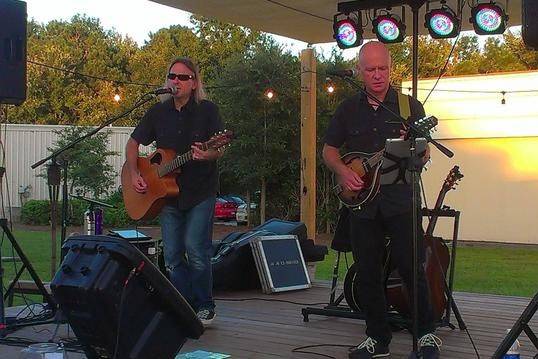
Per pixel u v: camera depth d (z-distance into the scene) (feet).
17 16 12.37
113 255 7.80
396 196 9.71
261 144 47.57
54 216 14.32
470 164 44.83
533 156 43.16
